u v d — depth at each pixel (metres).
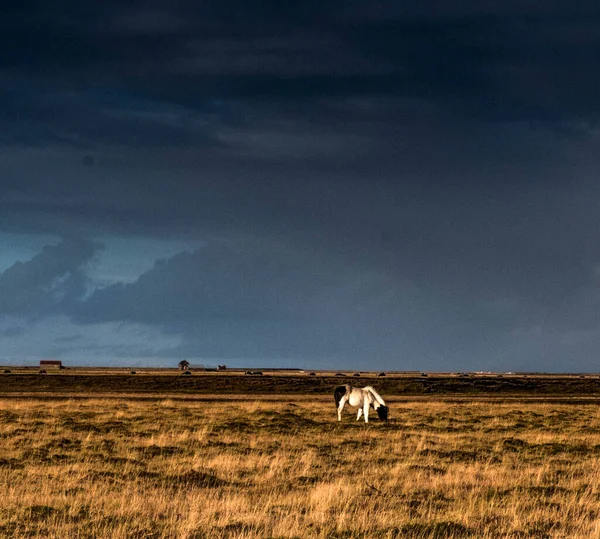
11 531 56.81
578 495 76.12
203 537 55.56
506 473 91.00
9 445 112.62
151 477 85.06
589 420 179.88
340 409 169.75
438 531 58.50
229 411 189.25
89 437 123.75
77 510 64.44
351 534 56.66
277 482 82.88
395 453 109.31
